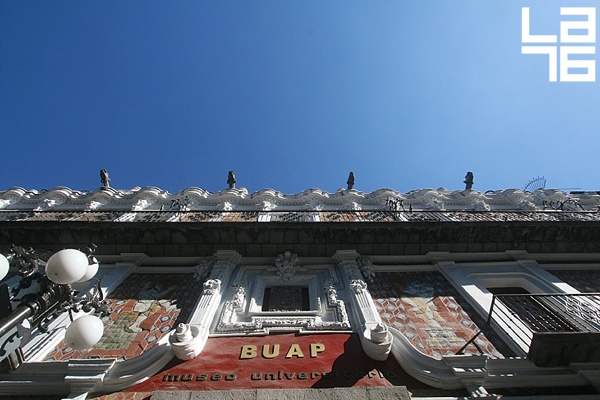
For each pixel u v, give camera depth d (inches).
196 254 322.7
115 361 197.5
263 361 202.5
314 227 309.6
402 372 195.6
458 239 319.9
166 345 207.5
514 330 224.7
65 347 217.5
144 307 262.4
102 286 275.9
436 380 185.3
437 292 281.1
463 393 181.3
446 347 217.2
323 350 211.5
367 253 323.6
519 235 319.0
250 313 254.4
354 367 197.3
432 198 403.5
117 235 312.2
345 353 208.8
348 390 171.6
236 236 314.0
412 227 312.0
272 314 254.4
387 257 324.5
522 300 257.4
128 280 296.2
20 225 301.9
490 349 215.5
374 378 190.2
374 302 267.0
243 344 219.1
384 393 169.9
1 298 152.6
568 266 320.2
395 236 316.8
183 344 203.2
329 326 235.3
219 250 318.3
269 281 296.4
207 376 191.8
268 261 321.4
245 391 171.8
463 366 189.3
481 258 325.1
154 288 287.4
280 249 321.1
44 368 194.5
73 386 183.9
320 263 318.7
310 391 171.5
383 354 200.8
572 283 296.0
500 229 315.6
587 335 188.7
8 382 188.4
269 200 398.0
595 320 227.0
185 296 276.8
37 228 302.8
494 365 195.2
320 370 195.0
